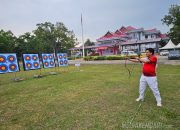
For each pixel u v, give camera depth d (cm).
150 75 510
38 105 572
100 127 388
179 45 2916
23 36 4666
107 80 974
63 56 1641
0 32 4247
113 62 2316
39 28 5009
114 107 514
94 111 488
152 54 511
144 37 4931
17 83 1030
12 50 4366
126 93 671
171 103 530
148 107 502
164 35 5291
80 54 5341
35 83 994
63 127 398
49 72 1520
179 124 389
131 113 461
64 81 1005
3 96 720
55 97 661
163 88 723
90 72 1401
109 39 4791
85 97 636
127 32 4934
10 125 425
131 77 1054
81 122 420
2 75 1509
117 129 376
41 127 405
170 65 1670
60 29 5106
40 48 4584
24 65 1234
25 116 480
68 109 517
